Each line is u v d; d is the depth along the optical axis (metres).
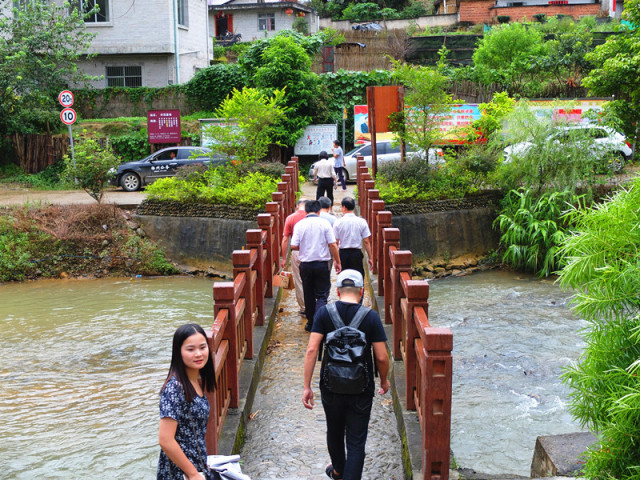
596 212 4.34
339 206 17.17
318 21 41.53
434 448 4.20
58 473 5.93
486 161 16.27
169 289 13.92
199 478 3.08
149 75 27.52
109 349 9.77
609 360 4.28
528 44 27.38
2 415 7.26
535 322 11.24
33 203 16.78
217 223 15.33
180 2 28.19
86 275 15.27
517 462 6.27
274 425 5.81
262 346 7.35
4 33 24.72
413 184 16.03
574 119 16.36
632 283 4.12
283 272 10.14
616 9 40.28
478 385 8.32
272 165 17.08
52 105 25.59
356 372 4.12
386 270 7.86
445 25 41.28
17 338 10.40
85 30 26.78
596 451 4.16
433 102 16.05
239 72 26.67
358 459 4.16
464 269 15.83
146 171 20.77
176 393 3.17
